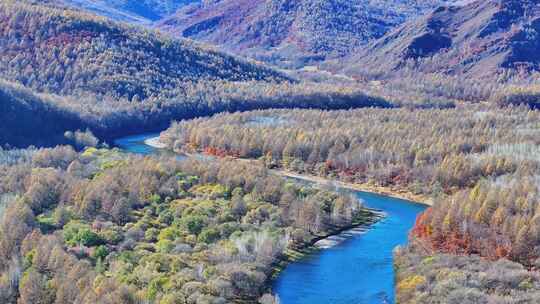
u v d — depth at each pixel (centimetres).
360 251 15200
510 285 12325
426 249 14650
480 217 14762
